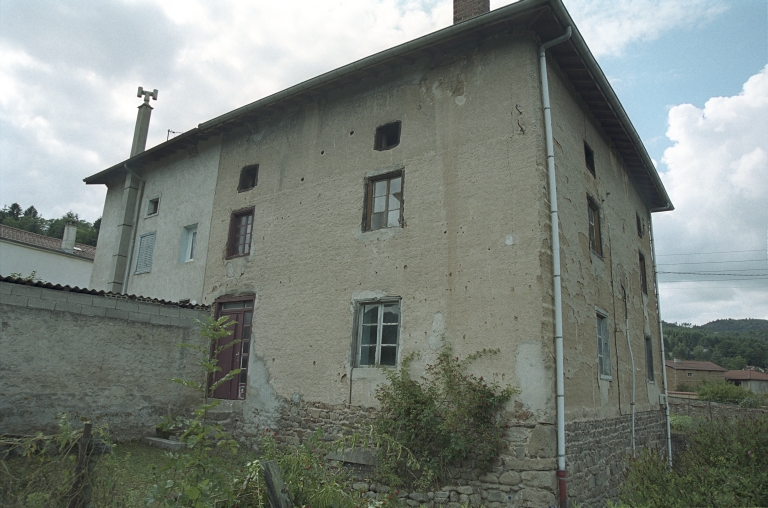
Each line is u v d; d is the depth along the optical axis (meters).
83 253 23.75
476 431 6.96
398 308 8.49
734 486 5.13
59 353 8.65
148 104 16.47
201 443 4.74
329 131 10.19
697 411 19.78
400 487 7.23
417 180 8.73
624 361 10.01
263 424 9.48
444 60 8.98
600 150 10.49
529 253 7.34
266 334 9.97
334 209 9.66
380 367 8.27
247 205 11.16
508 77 8.20
